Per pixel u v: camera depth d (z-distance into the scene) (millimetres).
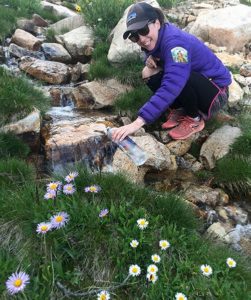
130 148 1460
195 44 1373
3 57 2514
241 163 1471
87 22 2875
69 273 917
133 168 1457
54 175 1283
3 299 841
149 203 1134
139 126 1160
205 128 1727
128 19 1248
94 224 989
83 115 1865
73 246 968
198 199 1386
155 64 1488
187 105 1507
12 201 1079
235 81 1980
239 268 981
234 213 1349
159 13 1256
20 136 1541
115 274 948
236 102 1831
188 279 920
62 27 3152
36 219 972
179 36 1243
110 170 1456
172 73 1197
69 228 967
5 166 1270
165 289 877
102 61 2219
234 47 2414
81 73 2357
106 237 990
